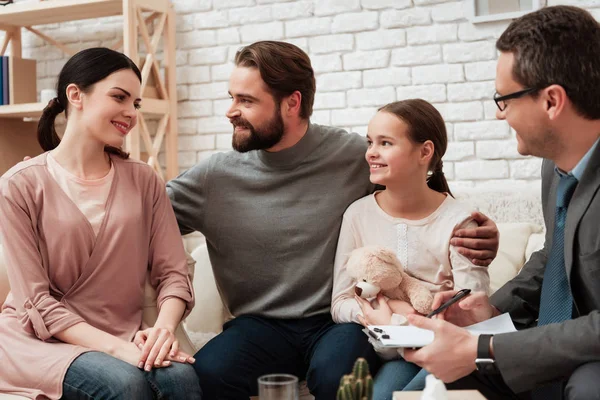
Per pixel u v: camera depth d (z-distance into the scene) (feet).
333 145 6.70
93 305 5.96
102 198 6.14
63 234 5.90
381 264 5.74
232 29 10.52
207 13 10.66
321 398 5.66
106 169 6.33
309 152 6.59
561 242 4.84
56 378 5.37
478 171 9.21
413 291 5.80
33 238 5.90
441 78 9.35
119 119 6.13
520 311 5.48
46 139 6.50
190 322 8.23
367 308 5.72
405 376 5.54
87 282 5.96
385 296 5.94
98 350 5.59
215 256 6.82
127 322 6.10
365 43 9.73
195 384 5.54
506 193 8.34
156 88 10.50
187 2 10.75
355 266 5.84
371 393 3.65
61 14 10.89
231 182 6.69
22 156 11.60
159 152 11.05
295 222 6.48
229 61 10.58
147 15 10.93
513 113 4.60
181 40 10.83
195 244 10.39
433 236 6.07
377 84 9.70
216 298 8.23
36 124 11.88
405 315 5.71
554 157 4.69
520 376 4.25
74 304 5.92
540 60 4.41
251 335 6.25
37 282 5.78
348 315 5.99
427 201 6.21
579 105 4.40
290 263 6.48
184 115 10.89
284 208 6.52
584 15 4.43
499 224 7.93
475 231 5.84
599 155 4.47
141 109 10.08
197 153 10.84
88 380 5.28
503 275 7.43
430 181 6.58
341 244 6.33
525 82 4.50
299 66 6.46
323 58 9.98
